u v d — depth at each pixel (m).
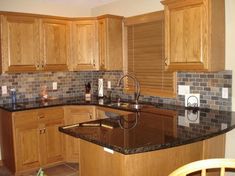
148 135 2.04
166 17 3.00
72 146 3.90
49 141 3.73
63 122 3.86
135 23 3.94
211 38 2.66
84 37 4.16
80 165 2.32
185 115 2.83
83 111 3.90
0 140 3.85
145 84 3.94
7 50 3.54
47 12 4.25
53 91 4.36
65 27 4.08
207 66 2.68
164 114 2.90
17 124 3.42
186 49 2.84
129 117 2.75
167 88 3.63
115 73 4.36
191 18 2.76
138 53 4.00
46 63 3.90
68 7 4.48
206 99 3.13
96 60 4.17
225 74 2.92
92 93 4.76
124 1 4.12
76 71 4.52
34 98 4.14
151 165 1.95
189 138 1.96
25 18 3.66
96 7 4.64
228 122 2.48
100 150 2.08
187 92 3.33
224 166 1.43
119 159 1.89
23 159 3.50
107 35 3.98
